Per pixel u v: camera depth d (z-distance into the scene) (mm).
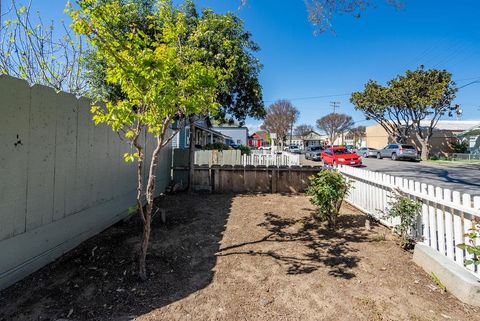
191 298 3008
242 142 52344
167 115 3328
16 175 3172
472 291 2939
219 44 7199
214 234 5078
